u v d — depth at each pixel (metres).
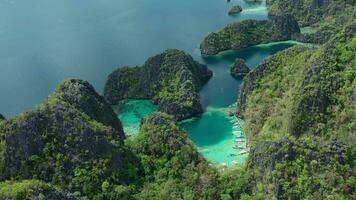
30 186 108.50
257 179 132.50
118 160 134.62
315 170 127.19
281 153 130.25
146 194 129.12
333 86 162.38
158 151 142.50
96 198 125.56
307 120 159.38
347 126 151.00
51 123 134.00
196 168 137.12
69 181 127.75
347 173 127.94
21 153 130.00
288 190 124.75
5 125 133.25
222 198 130.00
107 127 145.12
